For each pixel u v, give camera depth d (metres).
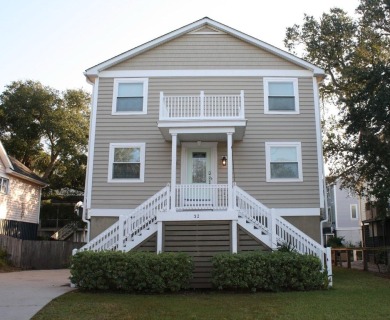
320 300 9.27
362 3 21.48
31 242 20.58
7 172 23.73
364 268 18.48
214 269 10.91
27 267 20.11
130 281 10.52
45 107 33.00
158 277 10.47
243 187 14.39
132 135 14.88
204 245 12.26
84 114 35.72
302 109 14.99
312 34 23.73
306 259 10.97
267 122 14.87
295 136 14.77
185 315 7.84
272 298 9.59
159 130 14.50
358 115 17.11
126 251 12.08
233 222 12.27
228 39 15.60
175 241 12.32
